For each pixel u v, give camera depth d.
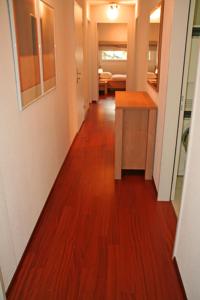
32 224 2.11
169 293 1.65
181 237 1.71
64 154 3.54
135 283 1.71
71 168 3.39
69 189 2.88
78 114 4.79
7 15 1.57
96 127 5.19
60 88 3.21
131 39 6.95
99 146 4.18
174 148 2.42
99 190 2.86
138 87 5.17
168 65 2.20
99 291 1.66
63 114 3.42
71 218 2.37
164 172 2.52
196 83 1.45
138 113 2.92
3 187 1.53
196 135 1.45
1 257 1.53
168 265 1.86
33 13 2.03
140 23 4.83
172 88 2.23
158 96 2.75
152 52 3.29
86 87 6.14
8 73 1.59
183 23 2.05
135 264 1.86
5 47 1.54
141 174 3.24
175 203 2.60
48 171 2.65
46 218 2.37
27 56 1.89
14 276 1.72
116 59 9.38
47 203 2.59
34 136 2.15
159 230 2.21
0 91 1.48
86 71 6.00
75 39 4.15
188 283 1.55
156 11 2.98
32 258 1.91
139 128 2.97
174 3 2.01
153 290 1.67
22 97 1.80
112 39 8.77
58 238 2.12
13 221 1.70
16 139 1.74
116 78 8.93
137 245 2.04
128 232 2.19
